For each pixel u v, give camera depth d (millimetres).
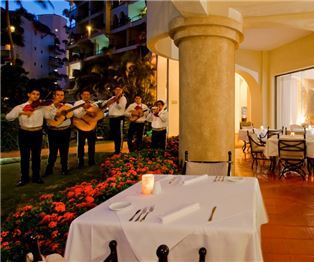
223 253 1444
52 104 5094
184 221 1552
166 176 2713
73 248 1581
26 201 3781
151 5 5629
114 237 1555
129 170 3557
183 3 3771
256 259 1407
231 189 2191
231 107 4473
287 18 4770
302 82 10859
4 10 17203
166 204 1841
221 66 4344
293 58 8617
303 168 6203
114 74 19344
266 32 7676
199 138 4348
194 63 4348
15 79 15055
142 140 6941
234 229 1448
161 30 5098
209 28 4250
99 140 11398
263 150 6645
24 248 2029
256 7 4387
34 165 4664
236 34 4523
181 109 4516
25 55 28953
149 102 15758
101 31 26641
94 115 5957
